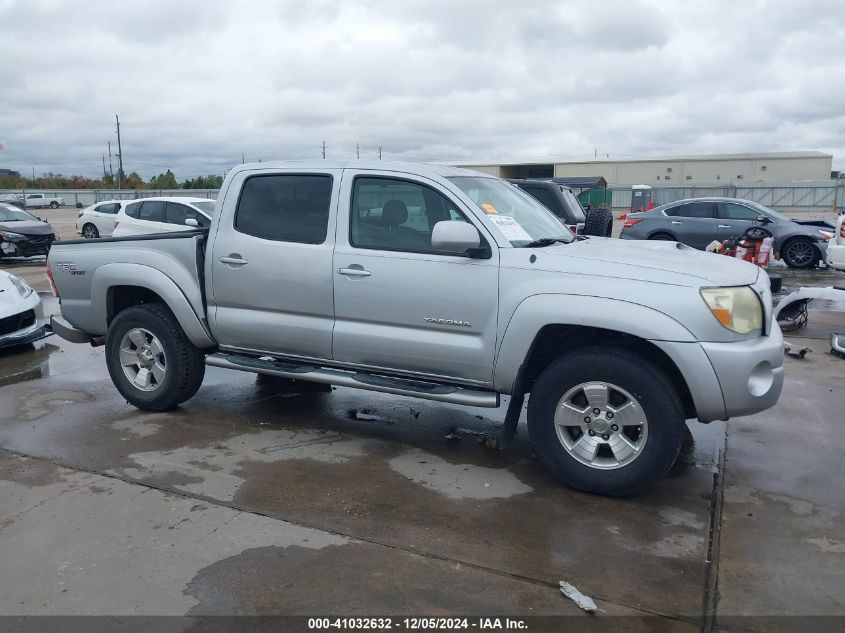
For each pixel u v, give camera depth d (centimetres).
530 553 354
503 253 432
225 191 528
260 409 588
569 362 414
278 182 509
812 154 5788
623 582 328
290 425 548
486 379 443
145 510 398
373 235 473
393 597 315
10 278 804
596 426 413
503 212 472
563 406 420
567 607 309
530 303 418
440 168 493
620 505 409
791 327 886
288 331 502
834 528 381
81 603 311
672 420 394
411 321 457
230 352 547
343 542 363
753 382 392
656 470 400
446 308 444
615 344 424
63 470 455
